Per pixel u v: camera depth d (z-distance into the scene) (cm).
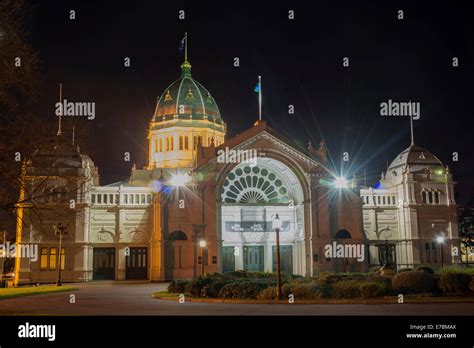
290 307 2845
